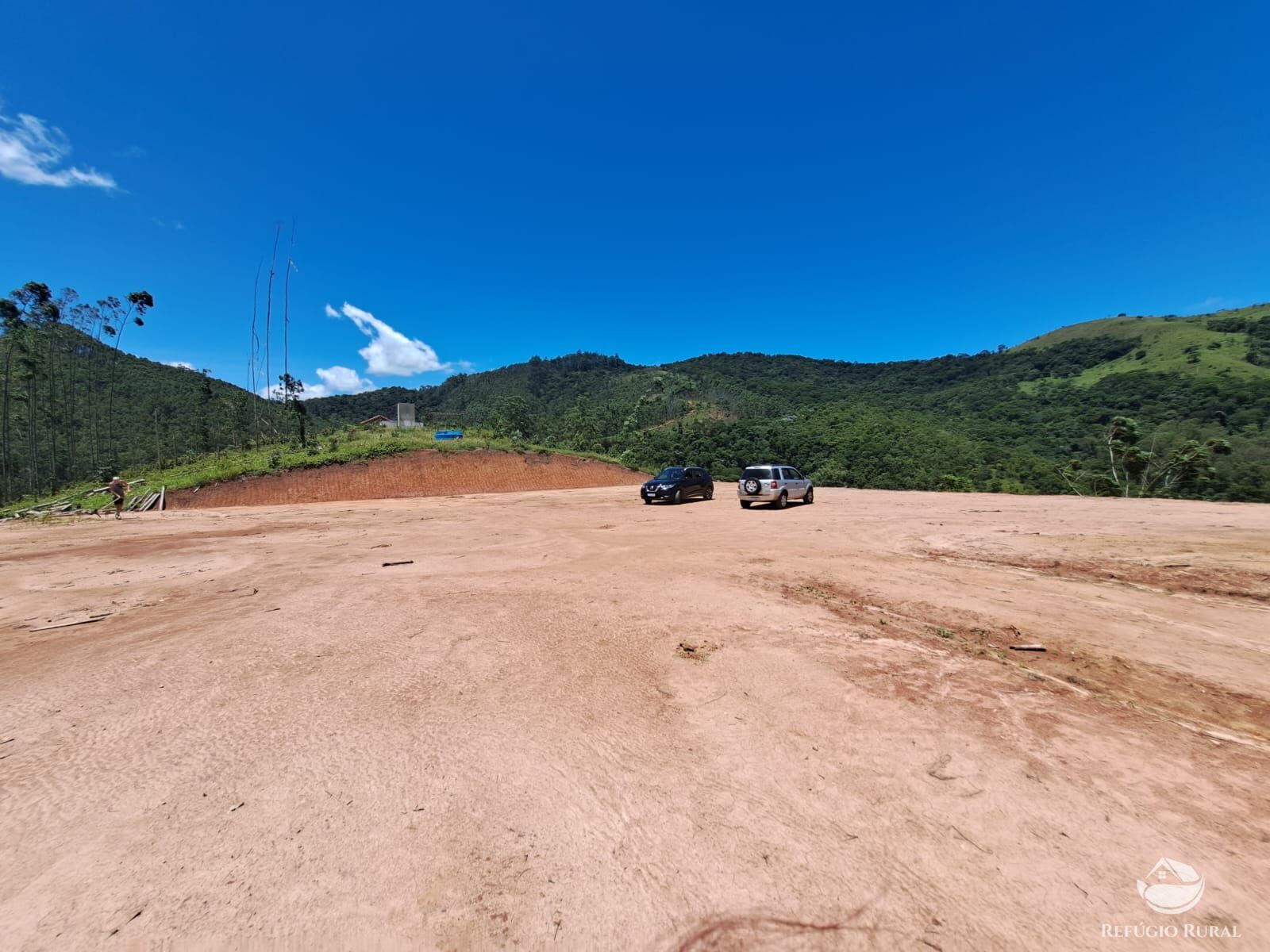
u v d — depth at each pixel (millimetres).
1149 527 14062
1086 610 6586
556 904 2264
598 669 4859
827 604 6891
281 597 7684
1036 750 3361
